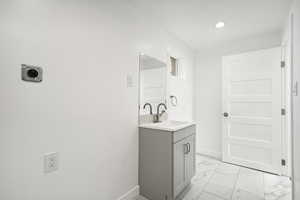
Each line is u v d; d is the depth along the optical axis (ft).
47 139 3.59
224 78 9.43
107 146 4.97
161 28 7.73
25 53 3.23
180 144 5.81
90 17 4.47
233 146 9.15
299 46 4.67
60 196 3.82
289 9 6.26
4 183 3.01
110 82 5.07
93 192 4.54
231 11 6.55
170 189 5.36
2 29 2.96
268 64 8.11
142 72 6.56
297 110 4.88
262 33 8.61
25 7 3.23
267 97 8.13
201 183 6.90
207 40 9.59
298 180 4.74
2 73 2.96
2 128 2.97
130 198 5.72
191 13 6.74
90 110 4.47
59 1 3.78
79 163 4.21
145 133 6.01
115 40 5.25
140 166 6.13
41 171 3.49
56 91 3.73
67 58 3.93
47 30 3.57
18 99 3.15
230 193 6.14
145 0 5.89
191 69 10.89
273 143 7.91
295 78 5.17
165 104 8.18
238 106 9.00
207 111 10.73
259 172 8.02
